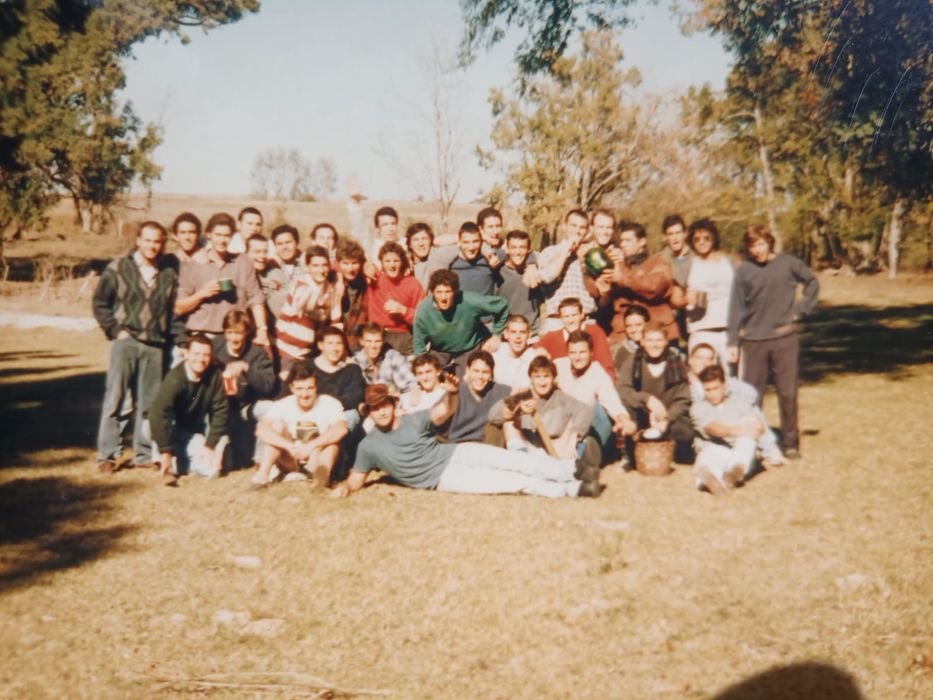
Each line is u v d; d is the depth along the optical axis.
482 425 7.40
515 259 8.47
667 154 25.69
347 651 4.45
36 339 20.06
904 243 33.47
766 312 7.88
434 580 5.27
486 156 29.39
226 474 7.67
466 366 8.02
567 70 27.83
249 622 4.78
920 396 11.40
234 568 5.52
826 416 10.10
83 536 6.10
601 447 7.57
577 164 28.78
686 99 25.50
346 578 5.34
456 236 9.06
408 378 7.89
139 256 7.85
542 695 4.00
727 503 6.64
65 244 43.09
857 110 13.30
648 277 8.06
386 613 4.86
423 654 4.40
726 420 7.22
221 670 4.27
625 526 6.13
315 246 7.95
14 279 33.81
